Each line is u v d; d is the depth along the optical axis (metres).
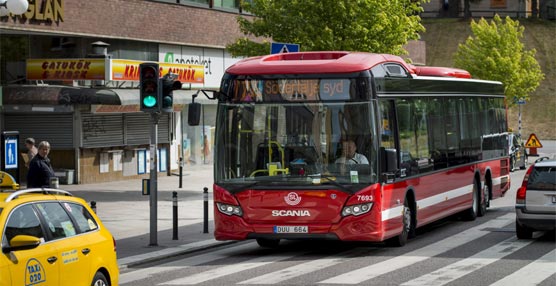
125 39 41.19
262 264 18.80
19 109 37.75
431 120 23.52
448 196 24.80
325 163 19.25
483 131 28.80
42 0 35.84
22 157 38.72
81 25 38.06
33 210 11.92
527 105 100.81
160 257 20.17
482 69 75.94
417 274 17.03
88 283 12.59
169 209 30.44
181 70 43.81
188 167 48.31
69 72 37.78
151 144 21.73
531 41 111.94
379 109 19.69
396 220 20.53
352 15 37.16
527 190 21.61
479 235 23.69
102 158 40.22
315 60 20.06
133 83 41.88
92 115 39.47
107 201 32.72
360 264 18.52
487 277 16.62
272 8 37.47
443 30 114.50
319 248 21.59
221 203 19.59
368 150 19.27
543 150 74.38
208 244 22.20
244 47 38.19
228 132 19.69
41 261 11.53
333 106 19.38
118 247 21.69
